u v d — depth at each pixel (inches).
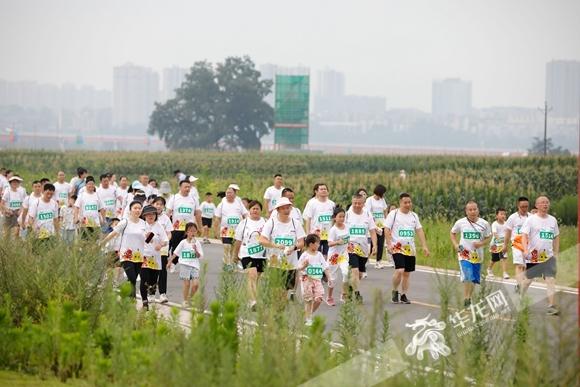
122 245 1374.3
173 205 1871.3
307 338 830.5
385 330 791.7
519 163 5915.4
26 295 1072.2
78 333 888.9
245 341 840.3
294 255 1338.6
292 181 4387.3
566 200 2965.1
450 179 3823.8
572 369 679.1
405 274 1473.9
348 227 1529.3
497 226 1771.7
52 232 1686.8
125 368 775.1
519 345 732.0
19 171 5831.7
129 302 979.3
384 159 7549.2
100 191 1977.1
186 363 716.0
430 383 711.1
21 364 922.1
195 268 1414.9
